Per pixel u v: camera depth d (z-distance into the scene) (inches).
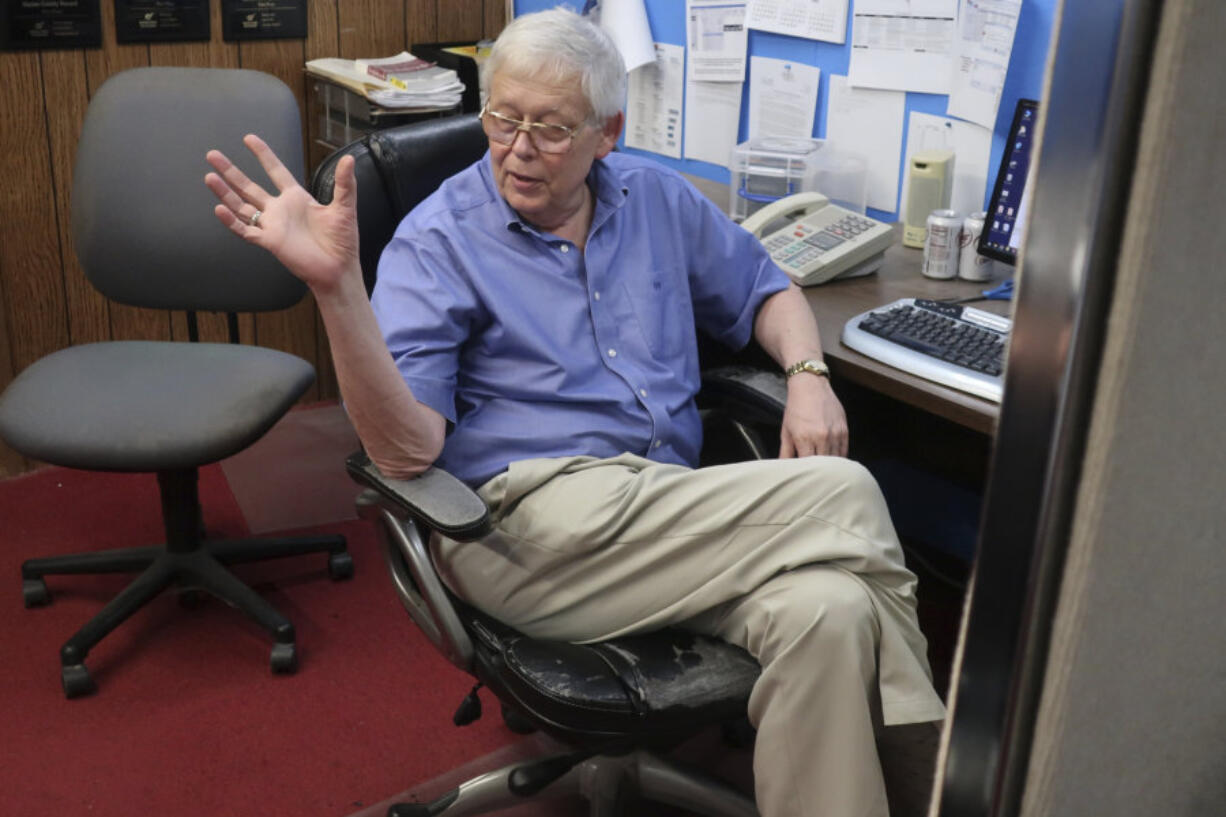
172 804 72.7
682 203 70.7
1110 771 12.2
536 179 62.1
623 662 55.8
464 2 125.3
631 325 67.0
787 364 67.8
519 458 63.8
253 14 113.3
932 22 82.9
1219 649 12.6
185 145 90.1
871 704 53.9
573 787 68.9
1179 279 10.0
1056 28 10.0
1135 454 10.4
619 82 63.0
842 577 54.3
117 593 95.0
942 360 62.8
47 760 76.3
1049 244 10.2
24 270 109.2
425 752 77.9
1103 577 10.8
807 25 91.4
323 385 129.4
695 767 68.1
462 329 63.5
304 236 49.8
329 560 97.1
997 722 11.4
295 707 82.1
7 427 80.0
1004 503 10.9
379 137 67.8
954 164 82.9
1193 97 9.5
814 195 83.1
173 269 91.6
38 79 105.2
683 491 58.6
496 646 57.1
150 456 78.8
